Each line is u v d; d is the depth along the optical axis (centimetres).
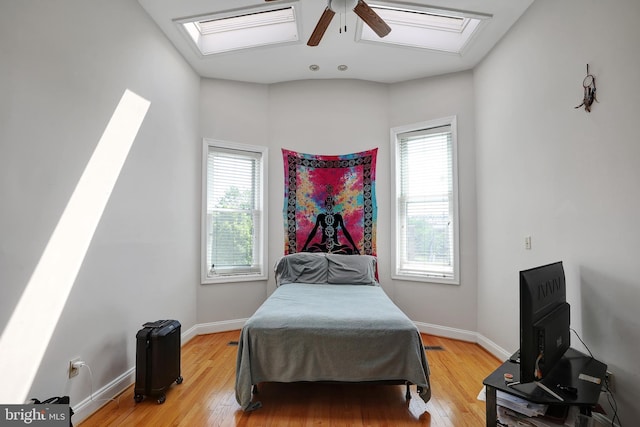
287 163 412
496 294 311
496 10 269
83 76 205
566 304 186
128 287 248
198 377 262
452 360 298
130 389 243
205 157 380
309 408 217
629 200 172
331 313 234
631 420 169
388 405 220
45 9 179
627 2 174
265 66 368
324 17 239
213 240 389
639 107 167
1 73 156
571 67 215
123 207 243
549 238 237
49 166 180
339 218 410
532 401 146
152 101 284
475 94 357
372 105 410
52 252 181
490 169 324
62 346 187
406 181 402
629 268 172
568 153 218
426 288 377
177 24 293
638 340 166
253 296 400
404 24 323
